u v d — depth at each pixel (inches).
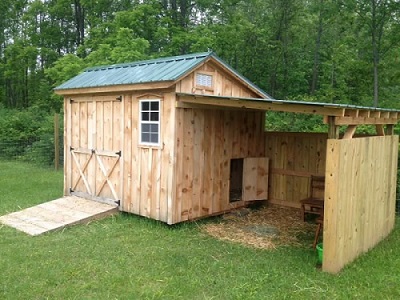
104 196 304.2
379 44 590.2
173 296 163.5
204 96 238.5
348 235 201.5
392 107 596.4
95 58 641.6
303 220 291.6
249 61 823.7
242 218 299.7
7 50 978.1
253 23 842.8
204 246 228.4
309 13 805.2
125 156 286.7
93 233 245.1
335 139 184.2
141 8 730.8
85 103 315.3
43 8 922.7
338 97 694.5
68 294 162.7
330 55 810.8
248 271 191.8
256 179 330.3
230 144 306.2
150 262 199.6
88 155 315.0
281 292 169.5
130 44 628.1
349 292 170.7
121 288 169.5
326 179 187.9
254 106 216.1
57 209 289.0
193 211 275.6
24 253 207.3
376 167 235.9
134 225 264.7
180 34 734.5
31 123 650.2
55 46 1005.8
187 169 267.9
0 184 399.2
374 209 235.6
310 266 199.5
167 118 258.4
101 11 844.6
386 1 561.3
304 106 192.5
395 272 194.5
